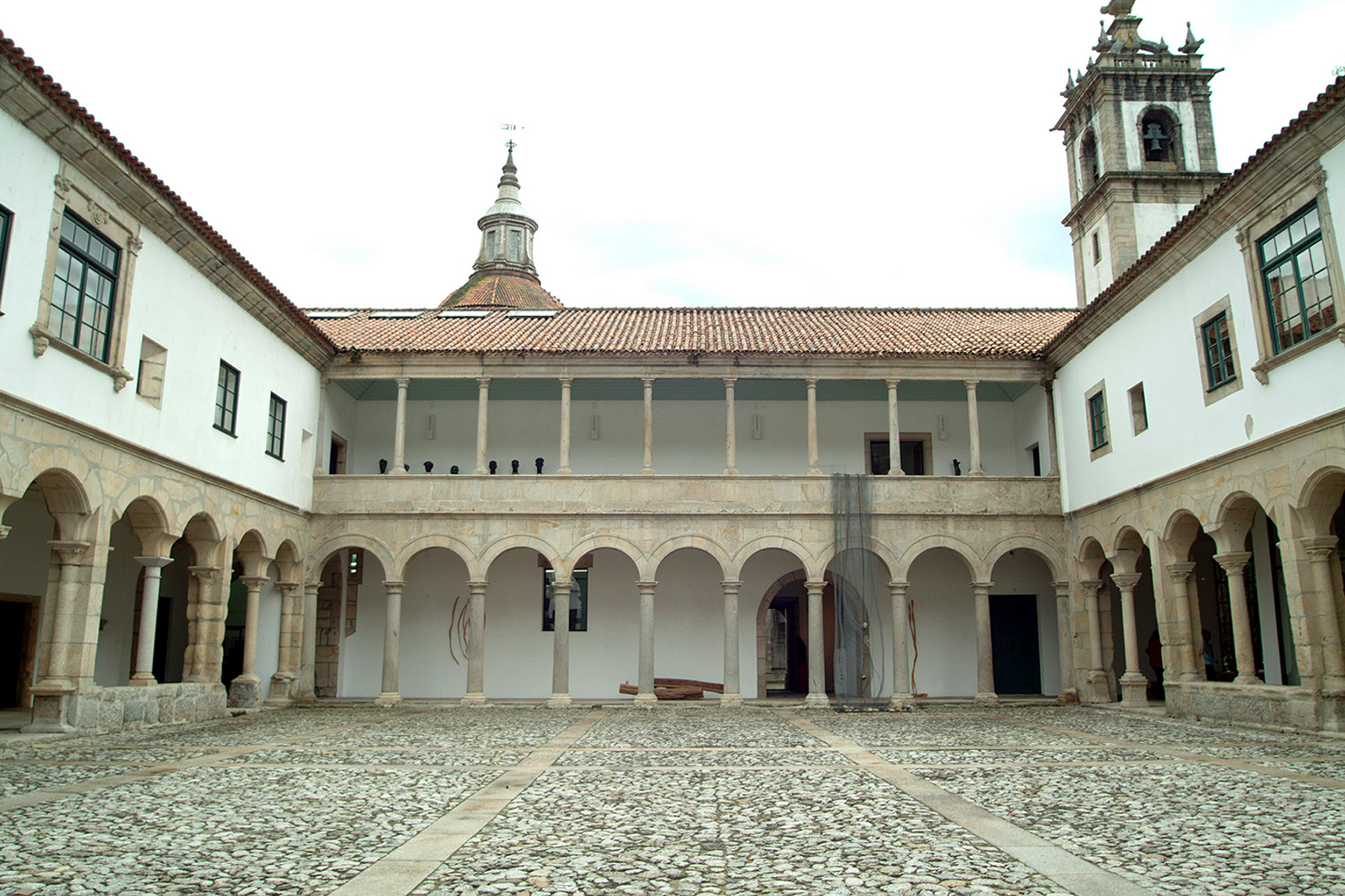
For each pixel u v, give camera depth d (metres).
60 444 12.86
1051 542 21.98
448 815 7.54
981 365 22.47
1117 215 25.23
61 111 12.34
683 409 25.20
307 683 21.42
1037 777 9.65
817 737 14.17
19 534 18.80
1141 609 24.09
